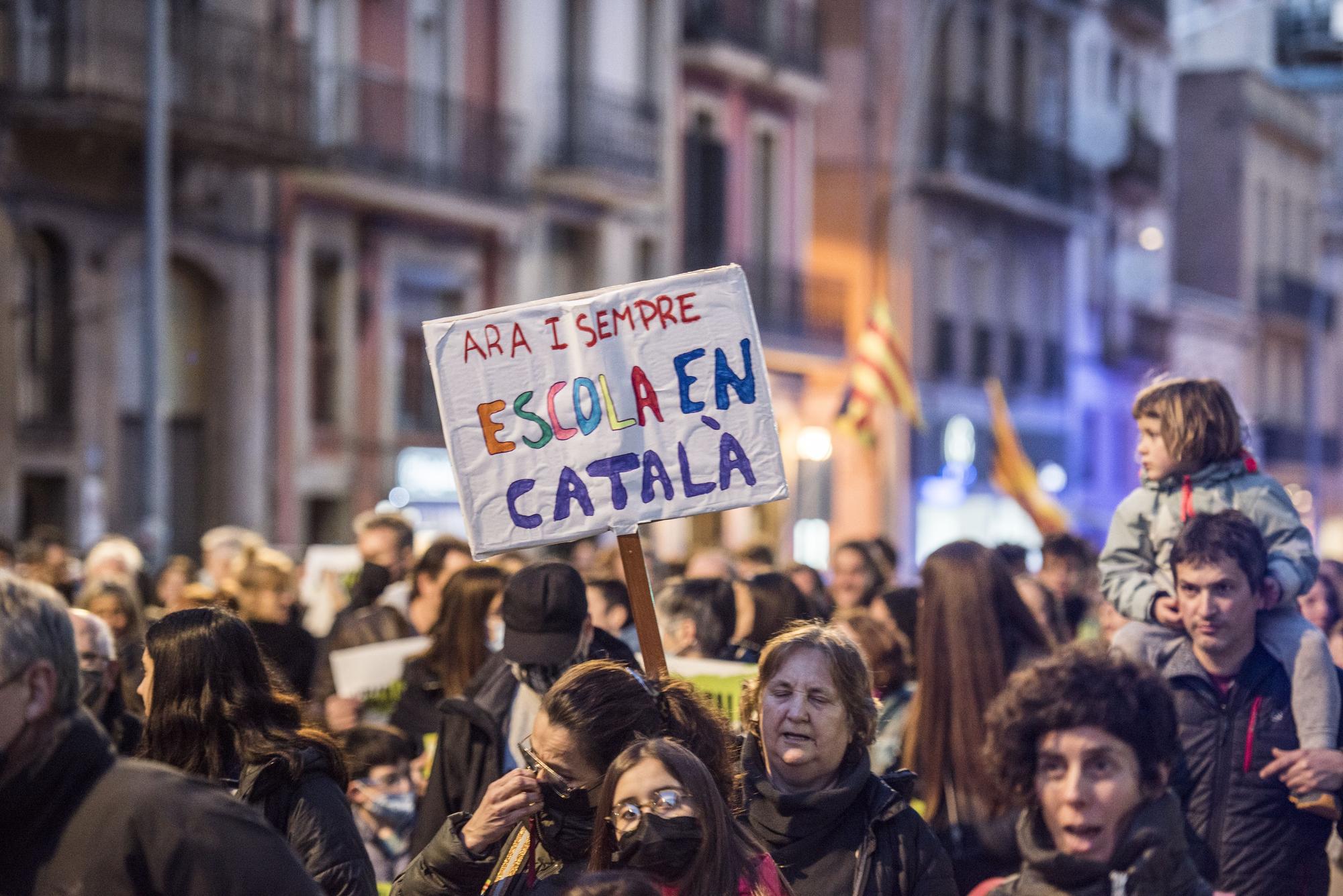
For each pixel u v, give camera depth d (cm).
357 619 1839
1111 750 696
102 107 4000
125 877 652
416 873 885
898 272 7456
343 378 4953
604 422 1057
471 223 5359
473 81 5400
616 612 1502
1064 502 8875
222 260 4531
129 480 4416
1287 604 1070
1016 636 1220
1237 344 11181
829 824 905
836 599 2109
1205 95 11169
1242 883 1024
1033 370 8656
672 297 1063
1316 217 12594
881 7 7425
